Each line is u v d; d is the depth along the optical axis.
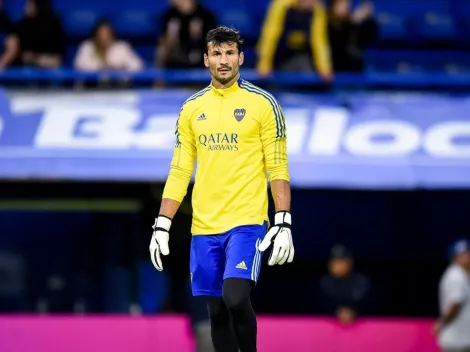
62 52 46.47
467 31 59.59
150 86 47.25
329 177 40.19
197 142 22.41
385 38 58.38
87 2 59.66
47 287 48.75
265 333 42.28
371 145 41.06
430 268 53.88
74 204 49.12
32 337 41.31
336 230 53.69
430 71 56.97
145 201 49.53
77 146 40.75
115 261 49.19
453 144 41.28
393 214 53.81
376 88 47.22
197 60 44.56
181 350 41.53
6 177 40.00
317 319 42.59
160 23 50.75
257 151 22.31
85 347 41.38
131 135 41.16
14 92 42.66
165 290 49.62
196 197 22.55
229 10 59.69
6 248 48.72
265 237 21.89
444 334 41.66
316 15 42.31
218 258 22.44
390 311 53.78
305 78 42.19
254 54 56.38
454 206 53.94
